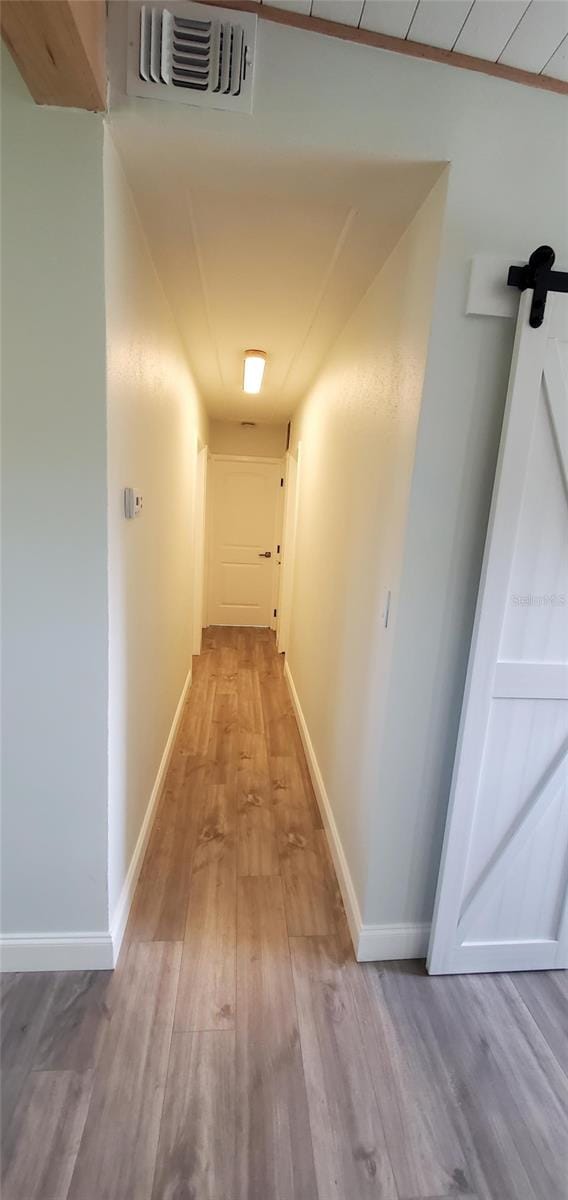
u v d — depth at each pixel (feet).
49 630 4.35
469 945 5.24
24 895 4.87
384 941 5.32
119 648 4.91
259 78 3.67
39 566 4.24
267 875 6.47
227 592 17.99
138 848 6.30
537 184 4.01
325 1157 3.71
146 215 4.86
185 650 11.31
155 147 3.89
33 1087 4.01
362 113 3.78
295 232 5.04
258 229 5.02
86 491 4.14
